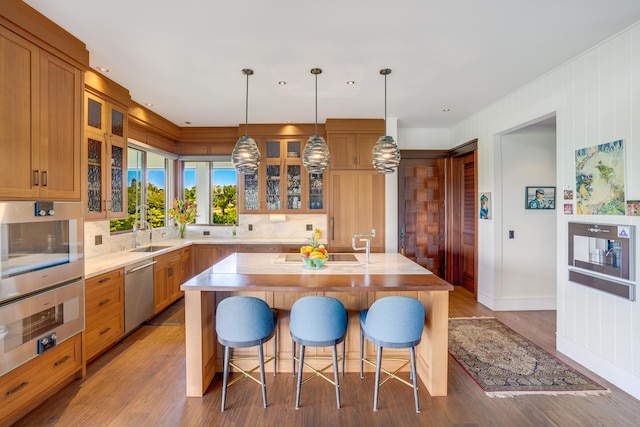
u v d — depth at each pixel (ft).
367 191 15.71
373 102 13.64
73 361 8.57
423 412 7.59
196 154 18.24
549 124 14.40
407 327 7.54
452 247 18.35
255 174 17.34
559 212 10.41
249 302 7.54
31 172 7.28
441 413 7.55
